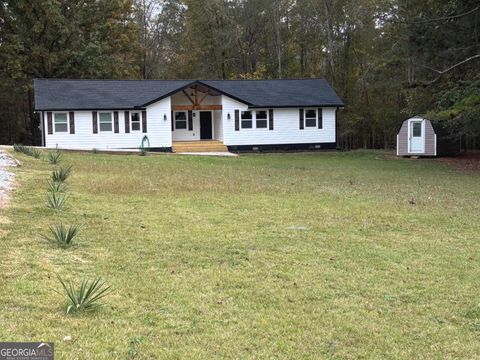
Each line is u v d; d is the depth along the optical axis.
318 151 32.31
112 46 40.00
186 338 4.07
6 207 8.25
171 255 6.45
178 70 47.31
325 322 4.54
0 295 4.65
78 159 19.39
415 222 9.16
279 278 5.72
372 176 17.98
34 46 35.22
